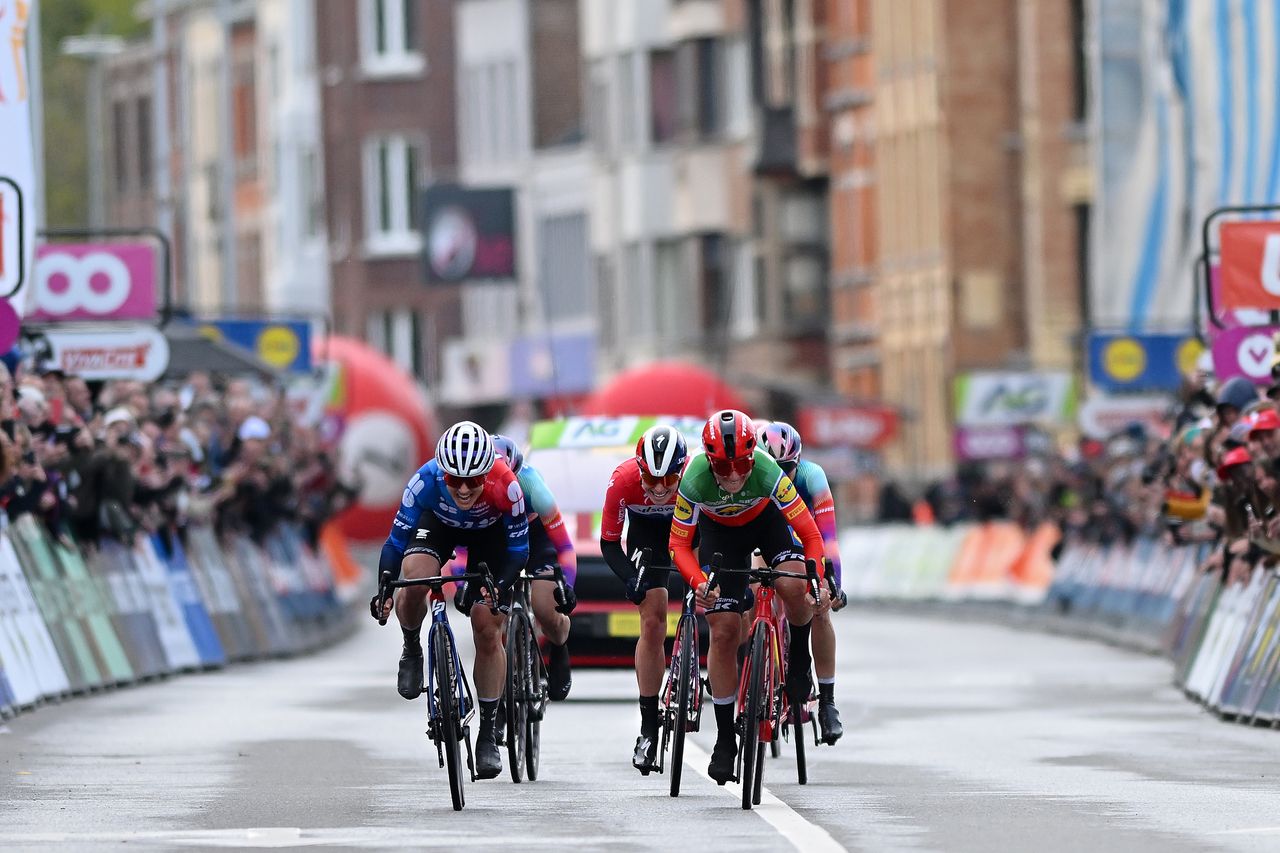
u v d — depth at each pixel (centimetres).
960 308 17250
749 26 19438
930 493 14625
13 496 6306
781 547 4322
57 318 7894
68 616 6650
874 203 18525
